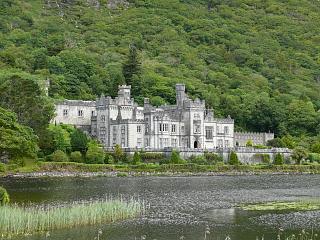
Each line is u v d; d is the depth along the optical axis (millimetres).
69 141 196875
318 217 94375
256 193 129000
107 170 182250
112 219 89875
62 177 168375
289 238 77938
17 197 112875
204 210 101125
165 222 88438
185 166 192125
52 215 84500
